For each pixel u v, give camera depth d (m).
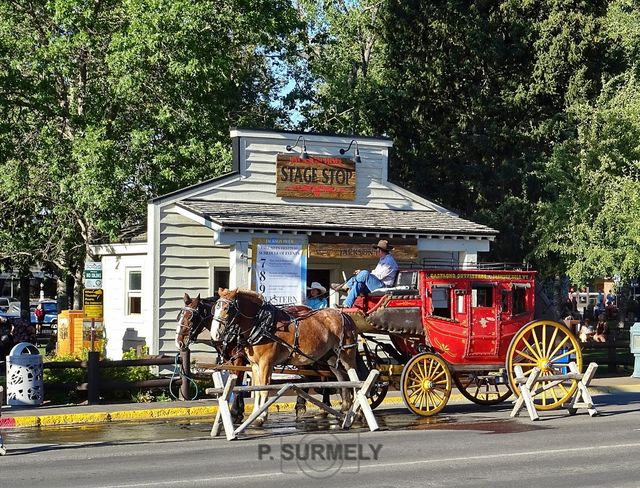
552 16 41.03
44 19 35.41
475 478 13.48
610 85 37.88
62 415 20.95
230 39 35.31
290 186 29.03
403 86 44.34
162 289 27.61
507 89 42.75
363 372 20.56
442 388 21.27
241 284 26.14
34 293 86.31
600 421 20.23
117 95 33.25
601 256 32.59
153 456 15.86
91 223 34.09
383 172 30.77
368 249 27.81
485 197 43.06
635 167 33.50
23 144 35.06
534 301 22.38
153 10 31.91
